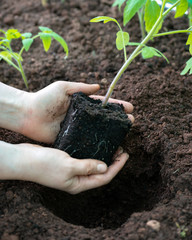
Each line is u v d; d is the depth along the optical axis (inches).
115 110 29.0
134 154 31.6
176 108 32.7
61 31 40.6
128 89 34.0
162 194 29.8
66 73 36.4
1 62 37.8
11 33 32.4
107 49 37.8
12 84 36.0
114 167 28.9
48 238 26.1
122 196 32.2
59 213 30.0
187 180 27.9
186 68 28.3
